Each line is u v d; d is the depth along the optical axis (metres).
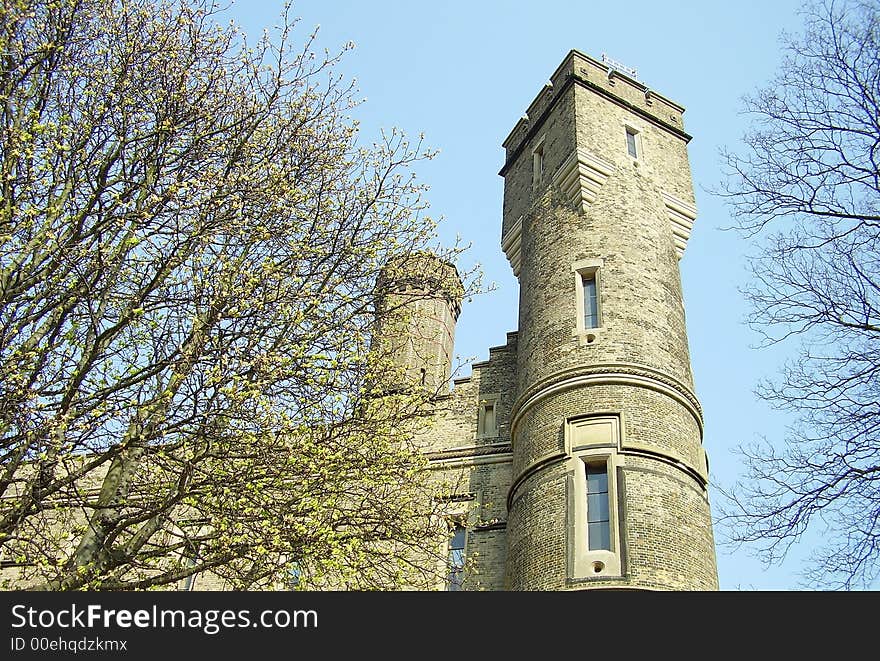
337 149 15.62
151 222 13.03
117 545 12.40
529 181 23.94
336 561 11.82
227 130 14.60
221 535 11.80
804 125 13.14
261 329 12.89
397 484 14.54
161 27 14.70
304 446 12.37
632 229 20.95
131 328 12.91
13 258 12.06
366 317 14.51
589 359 18.55
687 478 17.48
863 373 11.98
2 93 13.03
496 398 21.62
